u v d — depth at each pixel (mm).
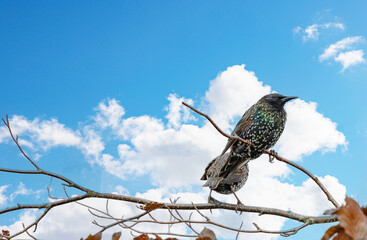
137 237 1254
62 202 3080
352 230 847
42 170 3182
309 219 2990
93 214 2686
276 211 3348
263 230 2664
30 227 2941
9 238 2799
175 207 3449
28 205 3043
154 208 2615
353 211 867
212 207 3721
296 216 3141
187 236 1900
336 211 881
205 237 1142
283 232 2781
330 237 932
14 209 3008
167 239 1230
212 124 2922
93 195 3221
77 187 3189
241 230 2652
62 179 3221
